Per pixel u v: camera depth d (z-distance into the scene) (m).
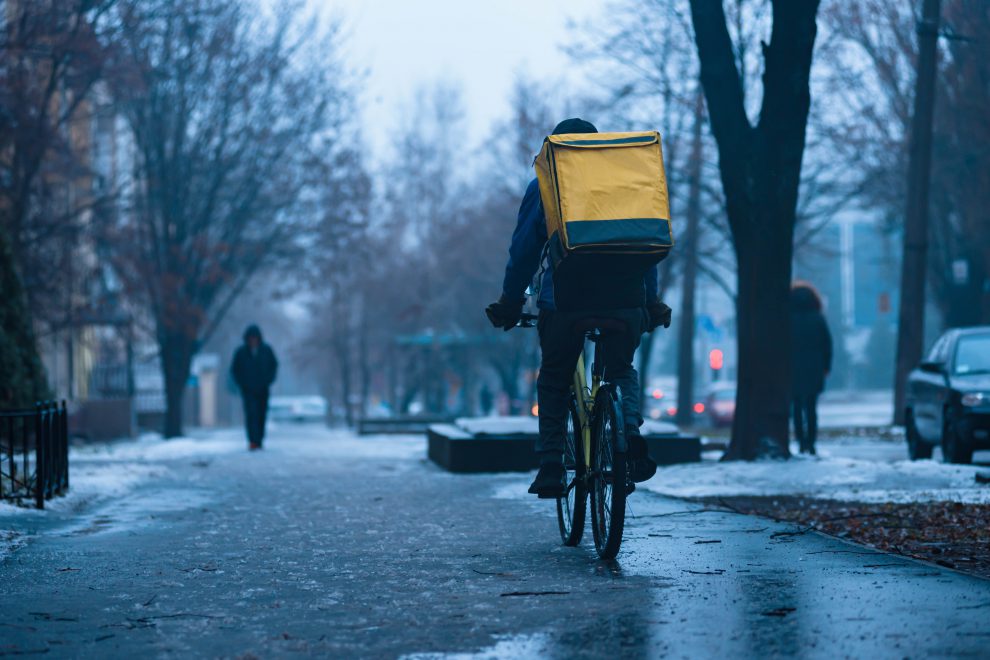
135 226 56.91
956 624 7.36
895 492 16.58
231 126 58.72
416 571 10.13
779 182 20.61
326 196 61.88
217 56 56.47
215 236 61.12
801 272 74.69
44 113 42.50
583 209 9.96
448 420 61.75
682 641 7.16
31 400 30.20
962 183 51.47
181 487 19.48
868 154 53.59
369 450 32.53
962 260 51.44
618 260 10.02
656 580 9.30
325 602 8.74
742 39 42.59
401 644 7.32
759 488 17.61
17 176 42.81
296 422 133.12
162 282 54.66
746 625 7.54
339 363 116.06
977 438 23.02
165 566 10.59
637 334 10.70
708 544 11.34
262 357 34.88
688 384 63.53
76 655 7.15
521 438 22.61
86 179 56.84
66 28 42.53
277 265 64.75
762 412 20.75
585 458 11.20
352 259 67.00
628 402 10.58
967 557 10.27
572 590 8.98
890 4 49.97
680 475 19.08
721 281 61.19
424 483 19.95
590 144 10.28
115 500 17.23
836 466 19.23
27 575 10.10
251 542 12.25
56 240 47.69
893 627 7.33
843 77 51.97
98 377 74.94
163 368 59.16
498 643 7.29
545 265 10.99
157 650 7.27
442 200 90.12
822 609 7.95
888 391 157.75
